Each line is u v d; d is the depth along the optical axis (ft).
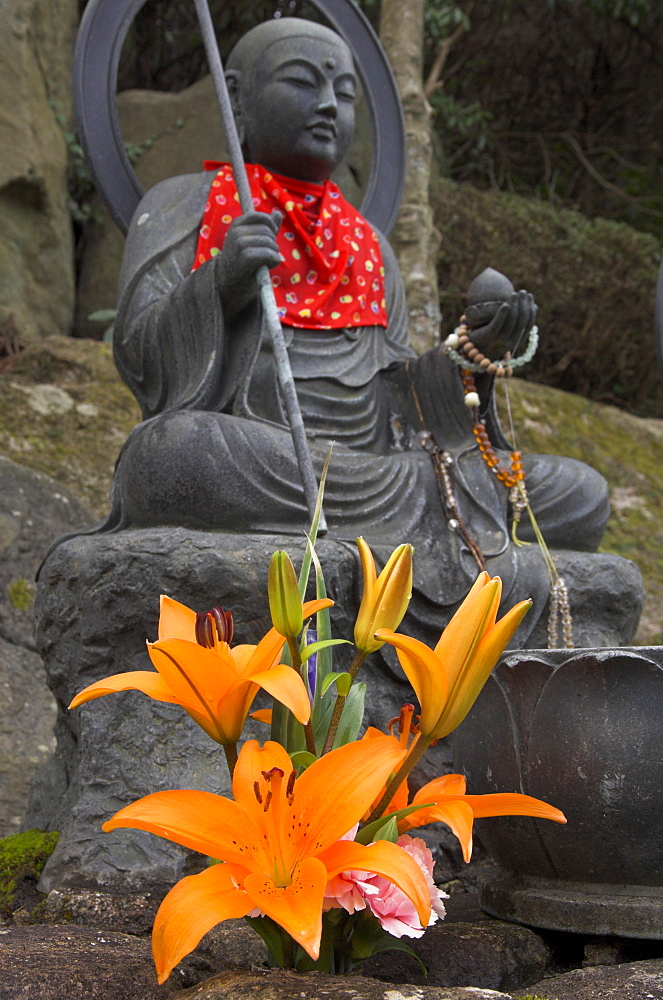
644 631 16.44
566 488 9.78
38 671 13.46
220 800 4.48
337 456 9.33
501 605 8.96
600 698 5.72
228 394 9.37
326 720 5.23
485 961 5.76
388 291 11.55
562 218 24.32
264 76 10.77
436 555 9.12
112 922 7.03
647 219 32.04
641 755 5.61
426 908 4.08
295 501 8.80
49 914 7.12
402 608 5.01
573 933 5.85
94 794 7.93
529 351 9.36
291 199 10.62
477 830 6.66
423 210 17.46
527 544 9.36
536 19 31.53
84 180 22.67
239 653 4.97
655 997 4.80
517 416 20.39
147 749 7.96
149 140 22.54
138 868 7.36
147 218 10.71
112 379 19.07
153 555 8.12
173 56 28.76
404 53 17.95
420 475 9.50
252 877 4.23
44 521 15.44
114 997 4.94
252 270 8.71
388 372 10.82
